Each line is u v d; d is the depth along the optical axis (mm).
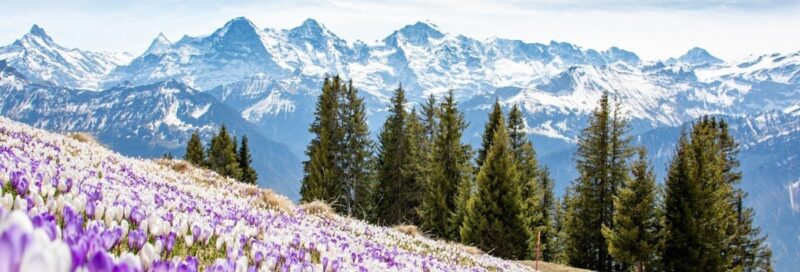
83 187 7102
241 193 18906
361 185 77500
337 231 14891
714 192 51344
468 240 51531
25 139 13547
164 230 5309
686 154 50344
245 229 7582
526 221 52781
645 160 50062
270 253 5438
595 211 65000
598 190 65750
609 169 64938
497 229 49781
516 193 51906
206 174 22375
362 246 11406
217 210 9977
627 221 48031
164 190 11664
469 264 17016
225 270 3385
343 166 77875
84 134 22125
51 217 3393
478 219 51625
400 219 76000
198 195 13555
